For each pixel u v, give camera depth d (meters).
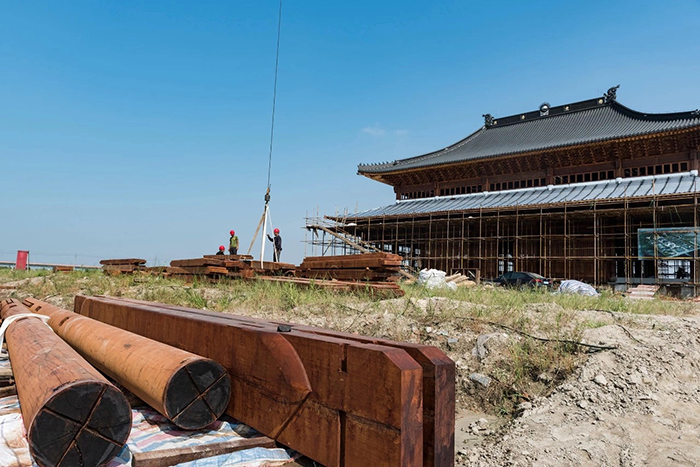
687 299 21.47
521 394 5.55
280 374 3.34
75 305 7.91
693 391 5.21
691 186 25.86
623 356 5.88
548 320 7.93
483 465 3.84
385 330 7.53
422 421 2.70
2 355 6.26
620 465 3.74
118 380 4.12
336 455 2.98
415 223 33.44
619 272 29.84
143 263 17.58
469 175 39.22
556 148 32.84
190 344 4.41
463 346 6.82
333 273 12.59
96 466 2.72
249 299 9.85
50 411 2.58
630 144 30.84
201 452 3.28
